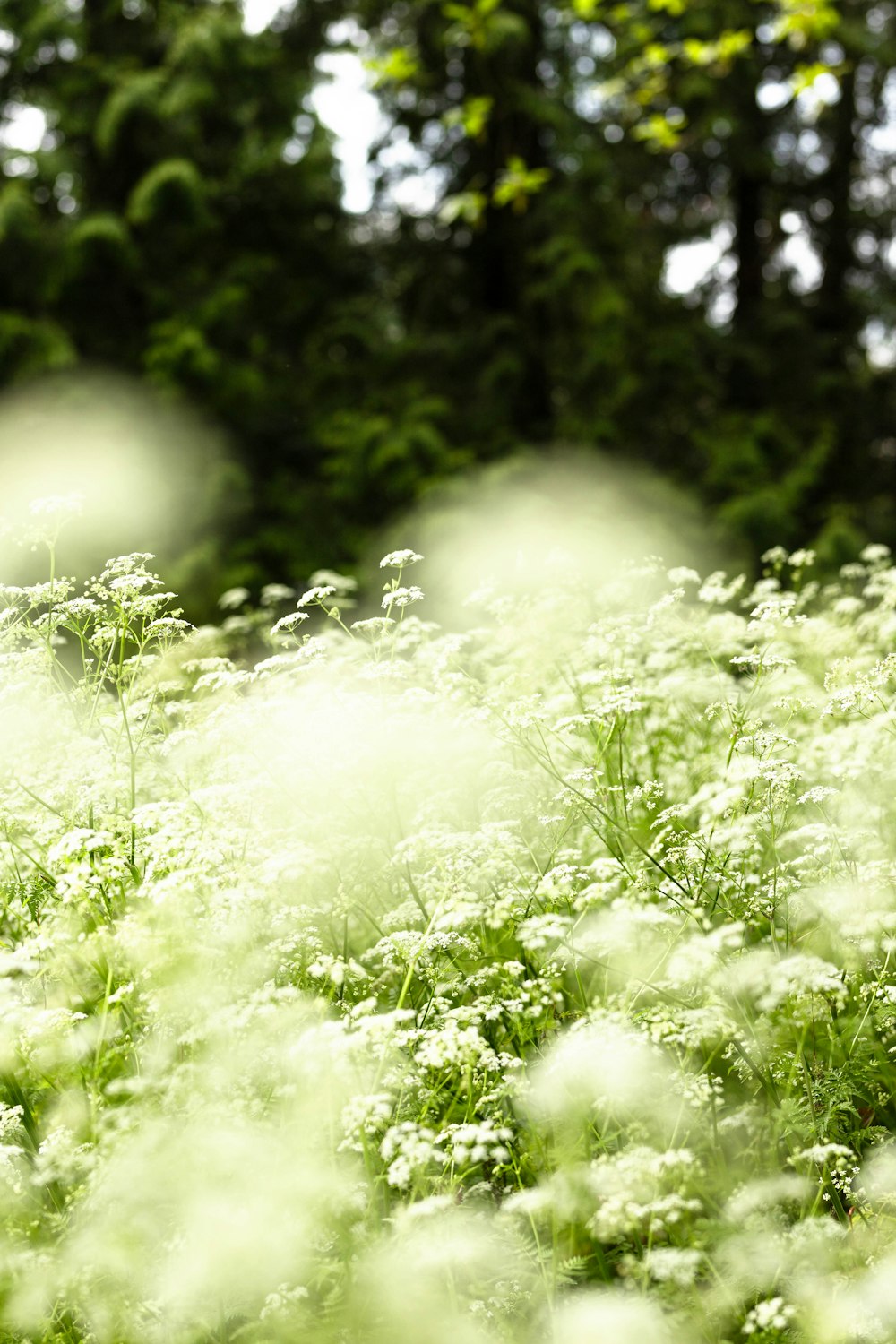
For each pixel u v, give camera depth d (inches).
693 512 534.9
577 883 145.8
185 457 516.1
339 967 116.6
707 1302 100.9
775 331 635.5
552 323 590.6
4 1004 116.3
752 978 118.7
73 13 551.2
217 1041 116.7
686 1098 114.3
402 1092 118.7
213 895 125.7
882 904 130.9
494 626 313.1
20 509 309.0
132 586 157.8
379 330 604.4
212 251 576.4
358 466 529.3
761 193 681.0
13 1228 107.7
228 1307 104.3
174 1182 103.7
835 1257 103.1
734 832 130.2
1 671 158.7
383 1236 105.3
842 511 521.0
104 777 147.5
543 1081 110.5
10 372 509.7
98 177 554.9
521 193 428.5
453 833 141.3
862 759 146.5
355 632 220.2
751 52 591.8
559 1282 105.9
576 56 609.0
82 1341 103.3
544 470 530.6
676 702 188.4
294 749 150.5
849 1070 122.3
